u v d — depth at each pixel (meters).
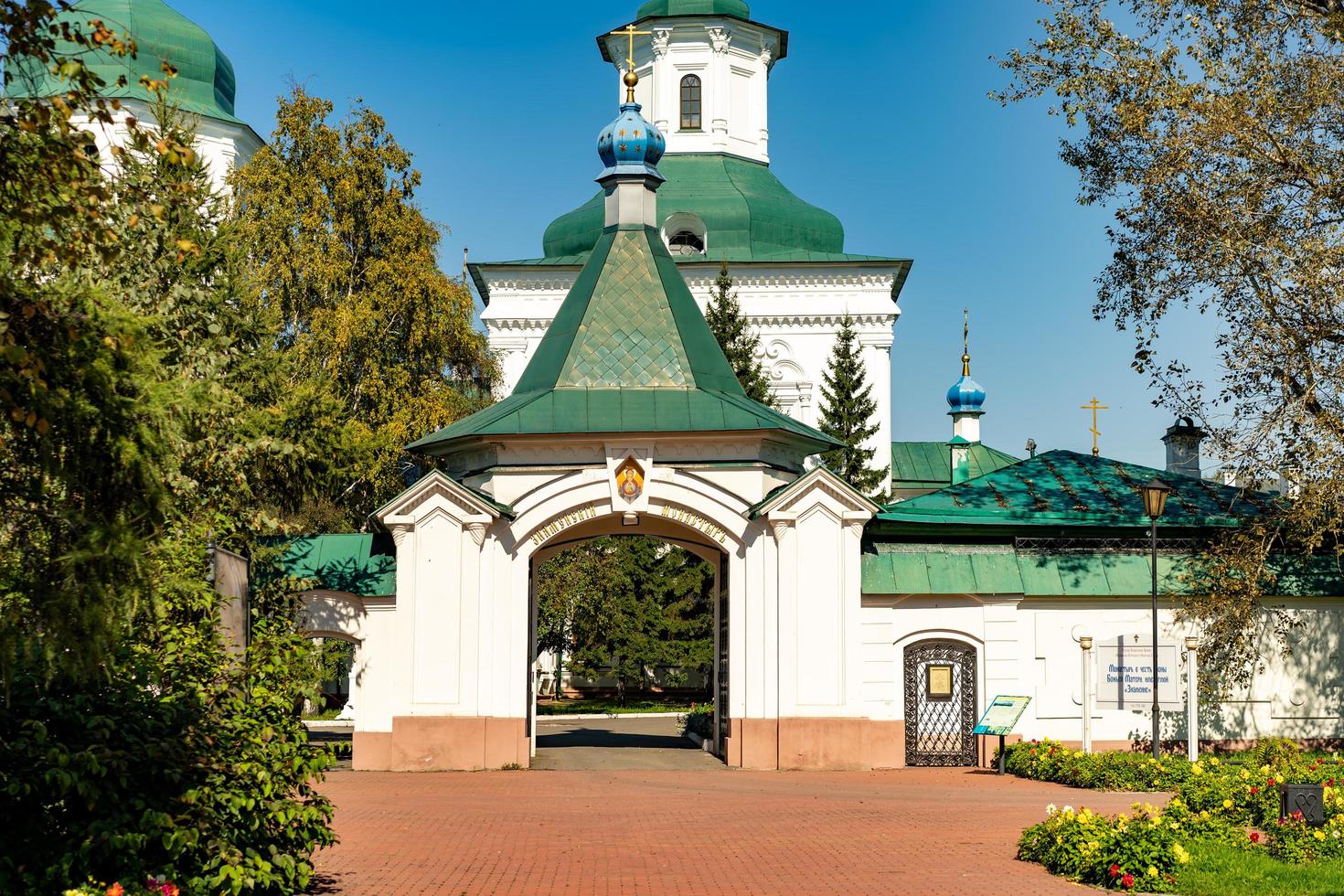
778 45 65.12
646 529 30.81
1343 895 13.74
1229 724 29.25
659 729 43.78
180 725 13.02
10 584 10.47
